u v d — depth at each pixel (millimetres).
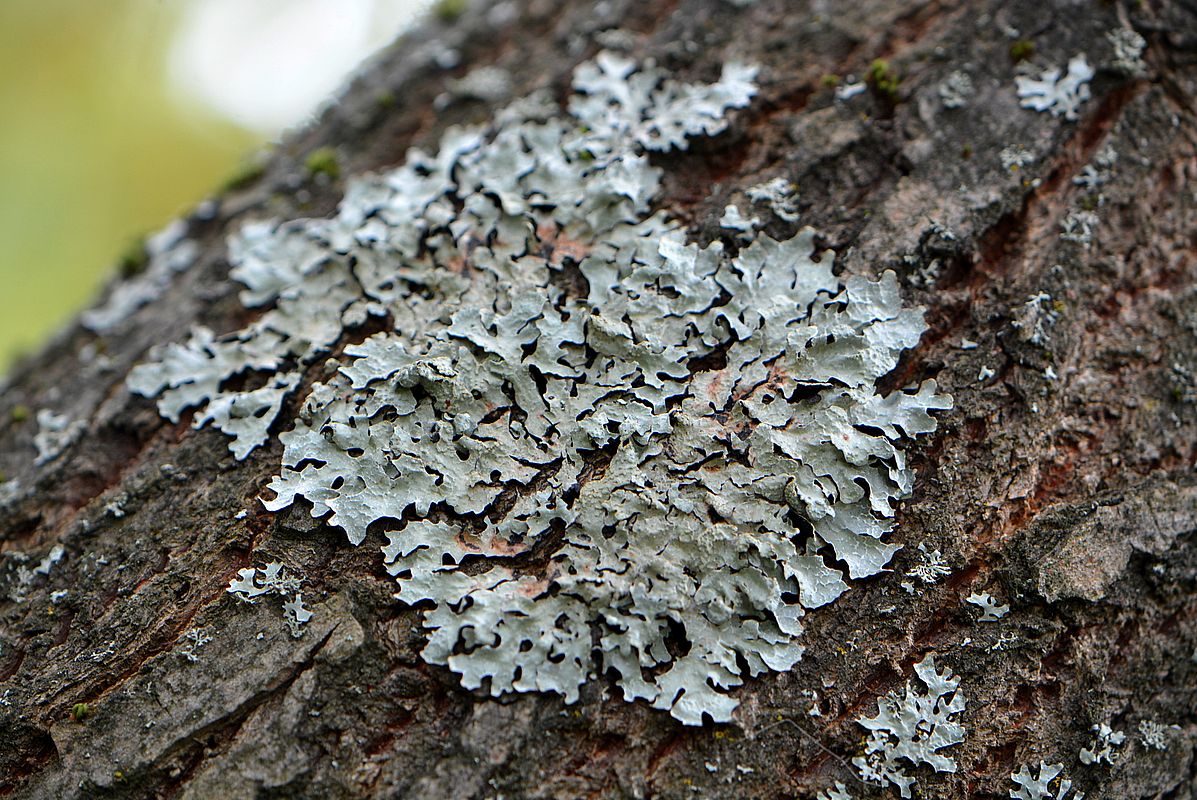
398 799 319
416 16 388
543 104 360
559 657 322
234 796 319
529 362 334
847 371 332
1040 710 327
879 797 323
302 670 323
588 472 329
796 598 326
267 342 345
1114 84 347
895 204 341
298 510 330
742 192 345
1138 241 342
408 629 324
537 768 320
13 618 333
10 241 604
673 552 325
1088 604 328
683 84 357
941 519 329
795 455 328
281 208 364
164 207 647
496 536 327
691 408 331
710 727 322
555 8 375
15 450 351
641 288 338
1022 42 348
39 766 324
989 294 337
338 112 375
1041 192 342
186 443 339
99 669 327
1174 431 336
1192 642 334
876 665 326
